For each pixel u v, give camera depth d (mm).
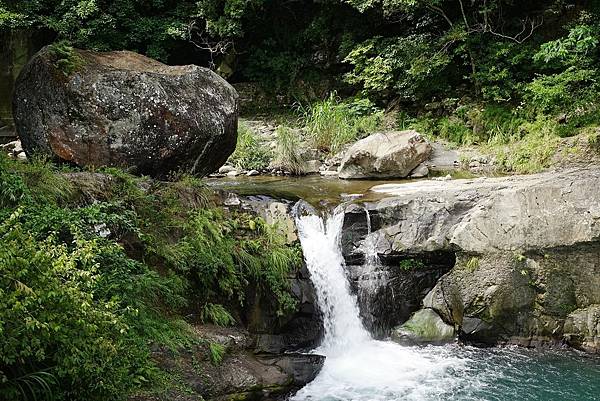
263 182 11234
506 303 7648
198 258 6523
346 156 11609
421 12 15859
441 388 6504
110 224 5910
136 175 7504
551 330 7668
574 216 7508
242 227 7418
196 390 5453
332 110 14602
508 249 7691
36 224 5082
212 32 17141
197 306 6547
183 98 7691
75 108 7238
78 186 6219
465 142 13664
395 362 7188
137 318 5379
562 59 12969
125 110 7320
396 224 8219
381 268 8086
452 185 9594
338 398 6227
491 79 13984
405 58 14992
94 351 4023
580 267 7555
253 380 5922
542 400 6242
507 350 7590
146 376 5078
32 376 3883
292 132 13680
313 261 7730
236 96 8406
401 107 15578
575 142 11688
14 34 16594
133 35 17125
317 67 17781
